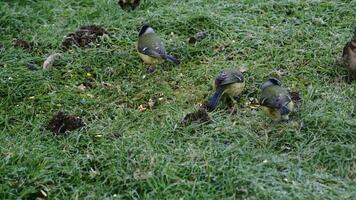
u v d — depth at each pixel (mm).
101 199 6414
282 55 8945
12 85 8508
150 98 8266
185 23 9828
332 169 6758
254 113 7727
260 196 6258
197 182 6477
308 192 6281
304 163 6828
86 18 10469
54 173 6777
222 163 6699
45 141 7395
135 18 10195
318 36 9383
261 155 6863
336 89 8148
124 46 9422
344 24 9672
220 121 7523
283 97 7129
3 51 9336
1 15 10422
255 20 9891
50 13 10758
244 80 8086
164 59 8523
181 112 7777
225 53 9156
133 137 7273
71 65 8992
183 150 7020
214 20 9805
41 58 9273
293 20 9859
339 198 6207
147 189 6496
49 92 8453
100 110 7996
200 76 8586
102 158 6961
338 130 7152
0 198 6484
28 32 10125
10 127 7785
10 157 6977
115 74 8844
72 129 7547
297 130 7246
